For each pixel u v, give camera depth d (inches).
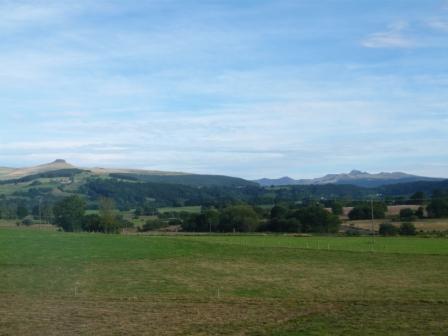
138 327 1139.9
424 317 1254.3
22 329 1118.4
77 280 1835.6
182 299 1512.1
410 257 2642.7
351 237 3949.3
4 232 3316.9
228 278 1963.6
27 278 1847.9
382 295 1603.1
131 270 2103.8
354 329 1128.8
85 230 5113.2
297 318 1244.5
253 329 1127.0
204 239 3695.9
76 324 1165.7
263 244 3304.6
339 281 1903.3
